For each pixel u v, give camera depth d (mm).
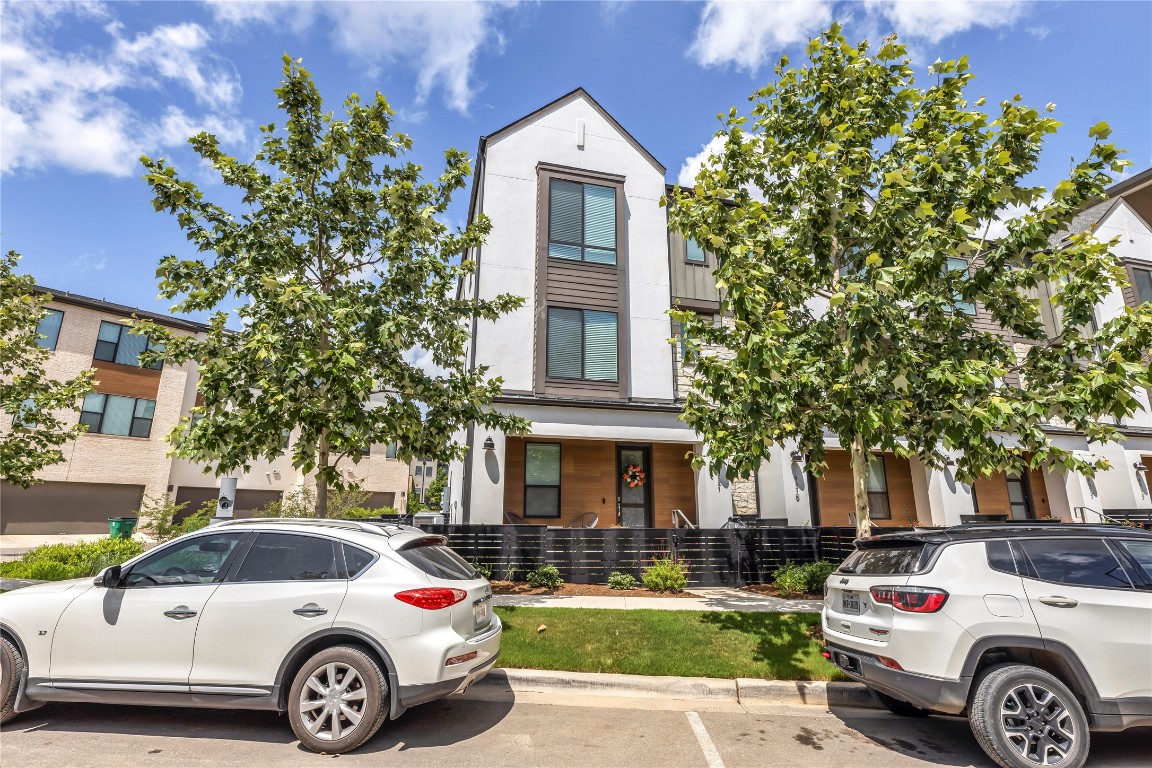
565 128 15578
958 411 5762
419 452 8445
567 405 13227
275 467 29094
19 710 4555
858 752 4566
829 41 7375
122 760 4070
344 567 4688
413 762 4188
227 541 4930
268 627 4457
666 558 11133
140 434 24891
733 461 6996
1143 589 4430
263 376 6812
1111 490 16172
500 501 12461
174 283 7250
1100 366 5828
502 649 6562
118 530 19047
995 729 4129
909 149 6547
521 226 14492
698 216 7074
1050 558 4566
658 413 13734
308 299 6395
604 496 14469
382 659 4434
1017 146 6328
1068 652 4227
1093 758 4453
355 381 6293
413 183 8383
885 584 4676
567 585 10688
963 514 14594
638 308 14750
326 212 7855
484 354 13406
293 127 7742
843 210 6422
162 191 7074
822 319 6754
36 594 4730
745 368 6031
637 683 5953
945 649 4297
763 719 5297
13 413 12188
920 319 6953
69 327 23391
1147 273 18406
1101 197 6180
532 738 4715
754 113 7949
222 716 5027
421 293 8156
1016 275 6664
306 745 4367
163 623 4508
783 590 10344
